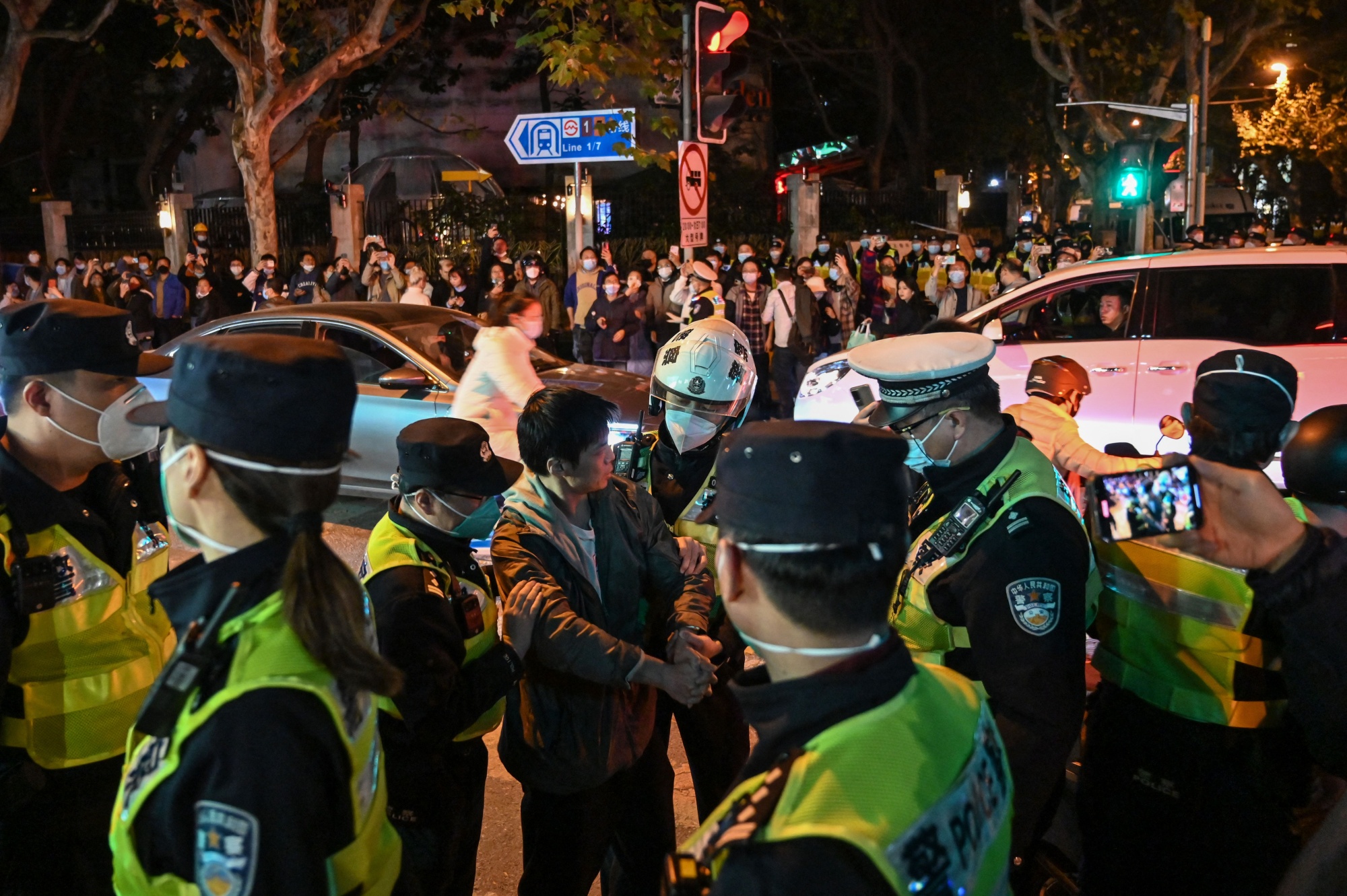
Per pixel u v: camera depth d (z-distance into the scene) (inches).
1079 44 804.0
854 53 1104.8
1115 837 88.9
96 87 1030.4
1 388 79.8
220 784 49.1
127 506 85.7
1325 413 76.2
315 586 52.6
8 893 80.9
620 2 376.2
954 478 82.5
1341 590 66.7
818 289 462.0
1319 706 69.2
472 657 89.0
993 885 49.0
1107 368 261.0
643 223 758.5
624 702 93.8
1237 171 1375.5
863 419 94.3
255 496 53.6
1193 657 82.3
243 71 574.2
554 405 93.0
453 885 96.7
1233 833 82.1
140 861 51.8
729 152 1029.2
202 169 1131.3
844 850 42.4
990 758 51.9
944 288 568.7
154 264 741.3
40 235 883.4
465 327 295.6
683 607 96.5
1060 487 83.1
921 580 83.2
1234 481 68.2
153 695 51.6
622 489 103.0
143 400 81.8
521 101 1027.3
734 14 236.5
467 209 739.4
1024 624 76.0
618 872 107.8
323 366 54.7
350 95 971.3
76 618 80.4
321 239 747.4
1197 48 761.0
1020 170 1307.8
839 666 48.4
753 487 48.3
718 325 112.2
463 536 92.0
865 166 1304.1
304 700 50.9
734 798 47.3
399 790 87.3
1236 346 249.0
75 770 81.9
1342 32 970.7
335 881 54.4
